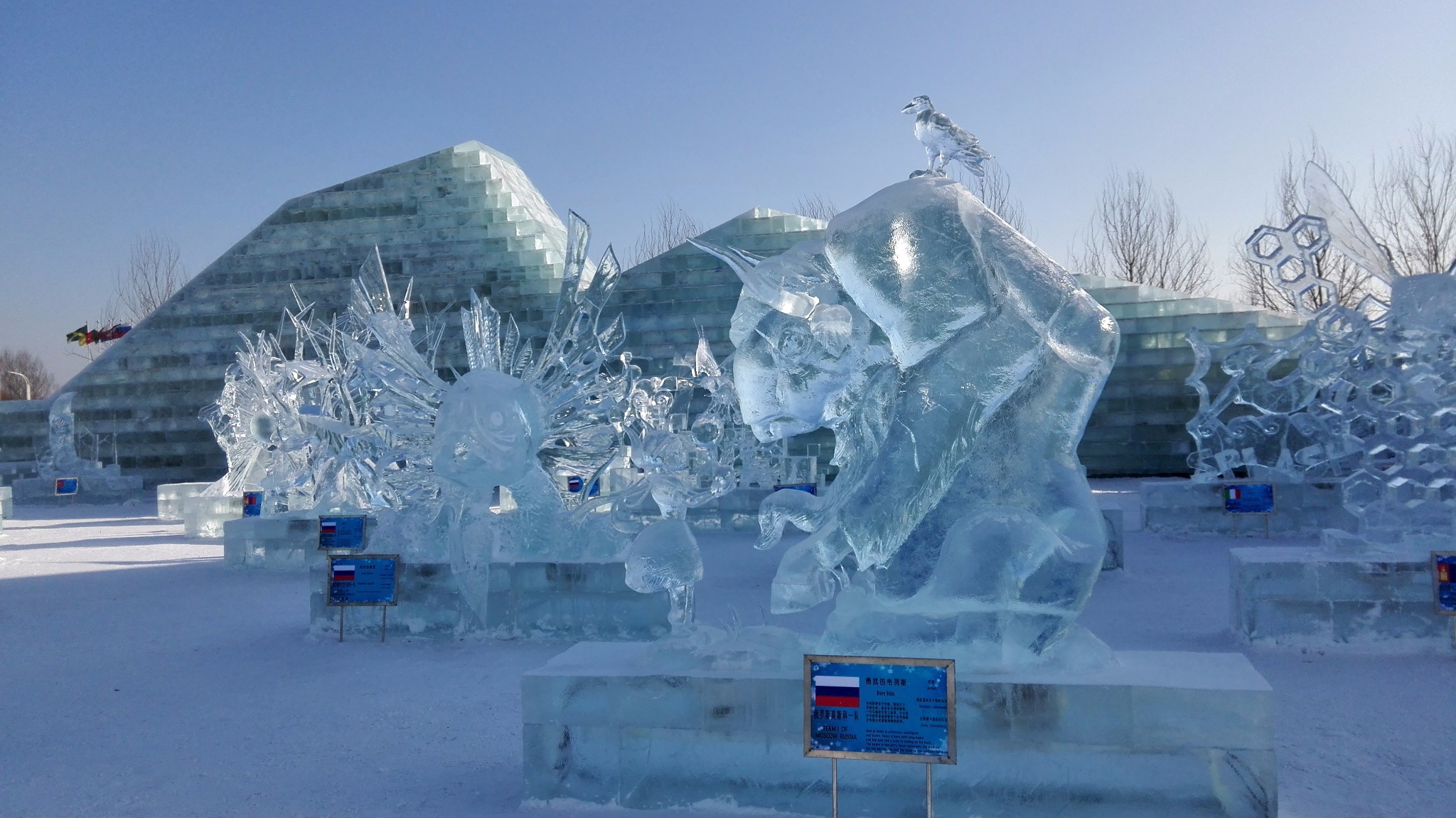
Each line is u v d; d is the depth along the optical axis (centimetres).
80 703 582
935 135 407
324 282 3619
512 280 3541
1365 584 671
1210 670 368
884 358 411
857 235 376
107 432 3584
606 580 758
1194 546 1292
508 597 769
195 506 1714
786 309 402
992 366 370
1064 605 368
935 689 339
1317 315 1318
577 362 843
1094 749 346
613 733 386
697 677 379
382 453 977
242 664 688
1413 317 921
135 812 397
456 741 491
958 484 390
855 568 536
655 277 3194
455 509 777
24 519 2270
